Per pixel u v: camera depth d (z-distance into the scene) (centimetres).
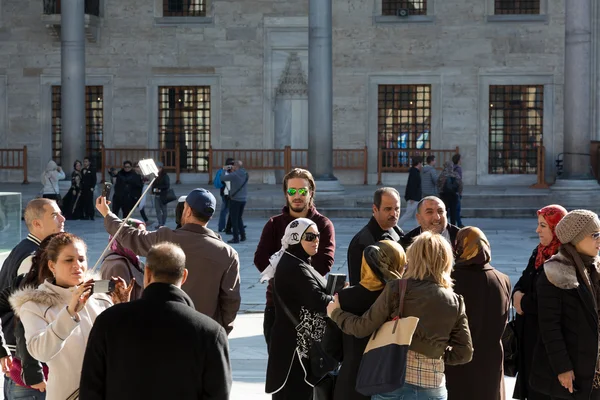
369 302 662
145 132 4081
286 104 4088
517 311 806
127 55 4072
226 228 2661
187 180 4069
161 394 527
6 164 4100
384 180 3984
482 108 3969
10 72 4106
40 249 647
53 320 604
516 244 2433
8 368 666
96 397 537
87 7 4031
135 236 795
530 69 3938
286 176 915
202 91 4097
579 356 734
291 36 4038
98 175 4097
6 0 4100
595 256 751
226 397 541
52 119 4128
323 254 902
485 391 740
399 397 632
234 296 804
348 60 4003
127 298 639
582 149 3198
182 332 531
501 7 3956
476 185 3941
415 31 3972
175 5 4081
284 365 769
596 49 3803
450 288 650
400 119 4016
